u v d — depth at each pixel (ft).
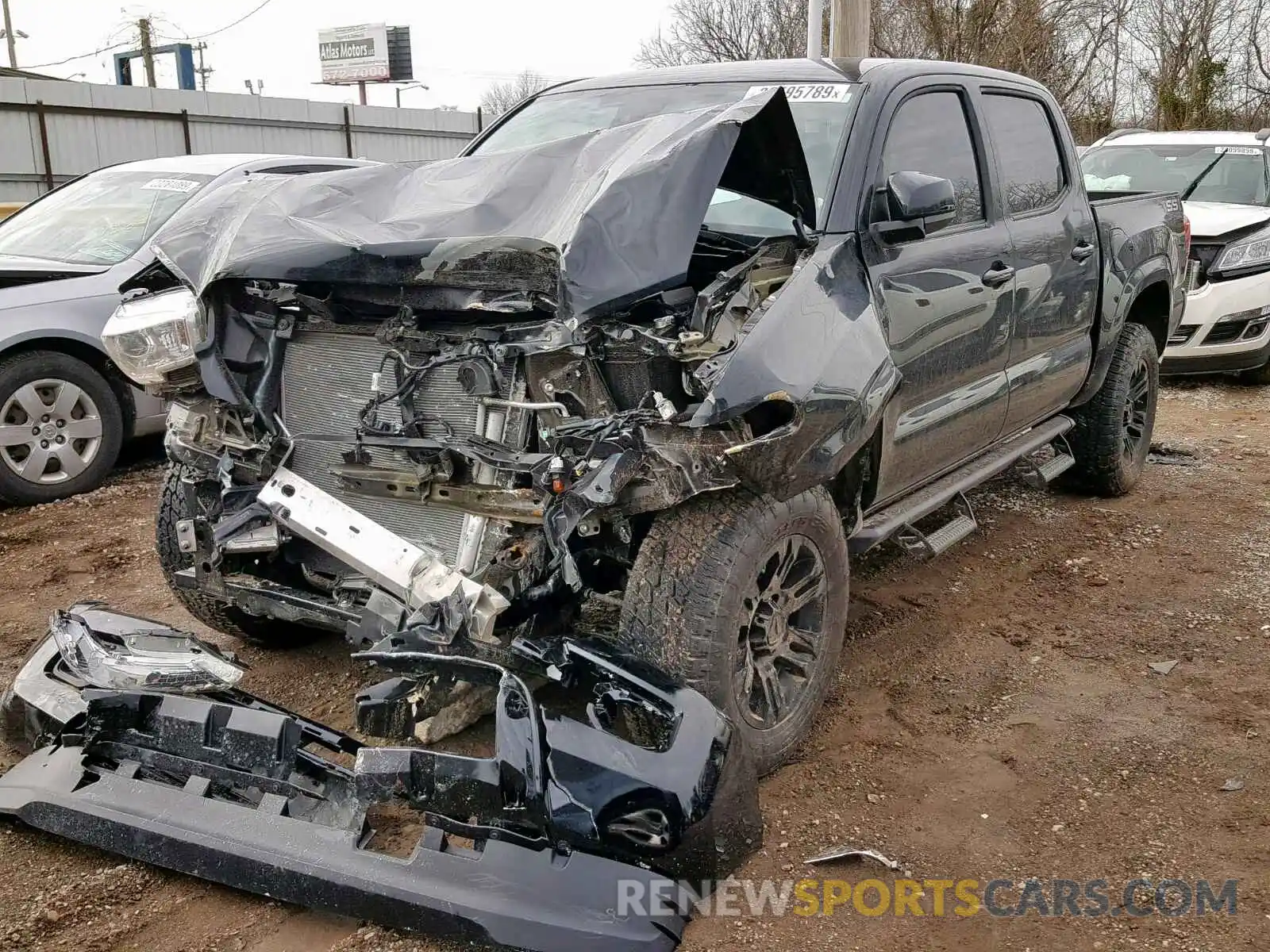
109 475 21.76
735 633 9.55
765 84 13.15
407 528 10.05
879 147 11.95
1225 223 29.48
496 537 9.48
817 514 10.44
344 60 176.76
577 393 9.34
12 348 19.15
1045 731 11.52
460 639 8.93
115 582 16.12
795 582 10.65
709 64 14.51
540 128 14.26
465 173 10.69
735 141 9.62
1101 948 8.16
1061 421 17.40
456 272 9.25
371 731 9.67
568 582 8.77
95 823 8.82
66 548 17.52
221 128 64.18
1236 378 32.83
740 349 9.07
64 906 8.54
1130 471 19.60
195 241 10.84
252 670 13.01
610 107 14.07
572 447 9.02
